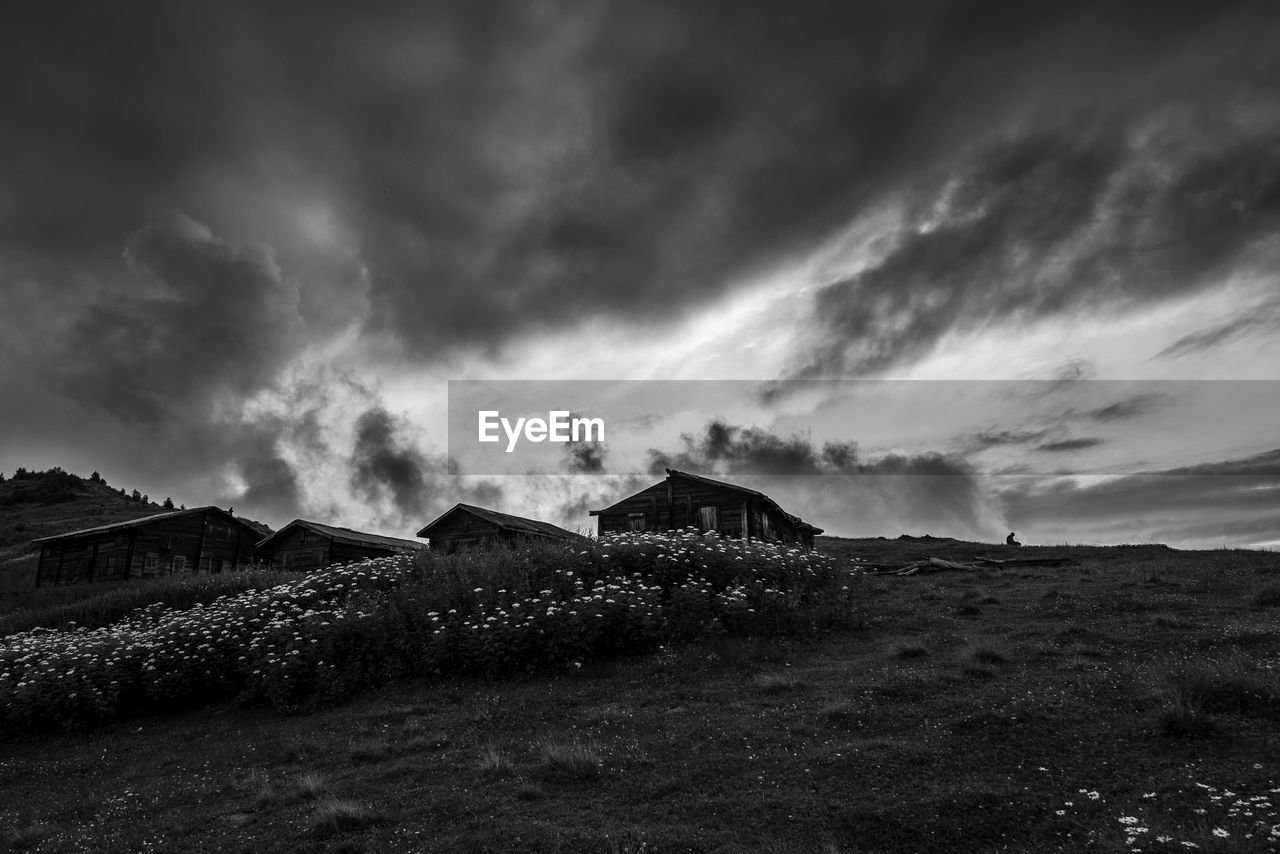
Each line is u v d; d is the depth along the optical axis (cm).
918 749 920
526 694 1365
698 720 1126
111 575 4197
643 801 847
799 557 2122
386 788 968
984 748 909
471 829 805
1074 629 1560
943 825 725
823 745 971
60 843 896
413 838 797
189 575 3294
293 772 1092
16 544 6956
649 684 1364
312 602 1917
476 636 1529
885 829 730
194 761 1231
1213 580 2148
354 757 1116
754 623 1684
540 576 1842
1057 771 823
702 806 817
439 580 1883
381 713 1344
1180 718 880
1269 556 2847
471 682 1486
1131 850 631
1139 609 1769
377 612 1661
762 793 838
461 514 3888
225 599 2169
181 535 4416
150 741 1405
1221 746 836
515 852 743
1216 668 1080
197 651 1678
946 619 1864
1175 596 1900
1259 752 809
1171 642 1364
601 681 1410
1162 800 728
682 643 1589
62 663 1700
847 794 815
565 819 811
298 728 1343
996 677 1217
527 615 1564
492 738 1143
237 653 1666
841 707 1096
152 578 3869
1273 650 1232
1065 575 2769
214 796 1026
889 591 2517
